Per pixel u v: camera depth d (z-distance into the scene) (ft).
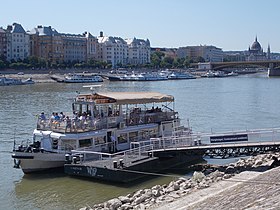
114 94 146.72
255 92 479.82
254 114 291.17
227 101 379.35
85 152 127.75
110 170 117.91
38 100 368.89
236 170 128.57
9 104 336.08
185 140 146.20
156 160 131.03
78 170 123.44
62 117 141.28
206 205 76.74
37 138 137.49
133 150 136.67
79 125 134.51
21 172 134.92
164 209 85.66
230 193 79.30
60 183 120.78
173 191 103.50
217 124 249.55
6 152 164.96
